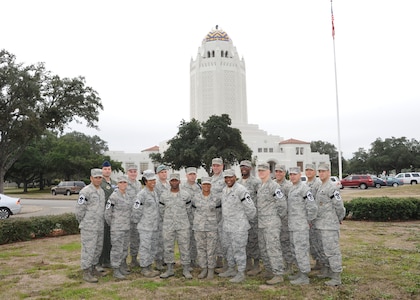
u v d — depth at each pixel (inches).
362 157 3176.7
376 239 389.1
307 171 287.7
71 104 1002.7
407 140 2775.6
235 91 2795.3
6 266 301.1
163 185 305.6
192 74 2898.6
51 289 238.7
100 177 270.5
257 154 2493.8
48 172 2060.8
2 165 997.8
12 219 429.1
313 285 240.5
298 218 248.7
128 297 221.0
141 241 269.0
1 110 915.4
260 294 223.0
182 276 267.9
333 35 1237.1
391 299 211.2
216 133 1612.9
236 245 251.3
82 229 261.1
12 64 911.0
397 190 1072.8
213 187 276.7
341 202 245.8
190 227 275.6
